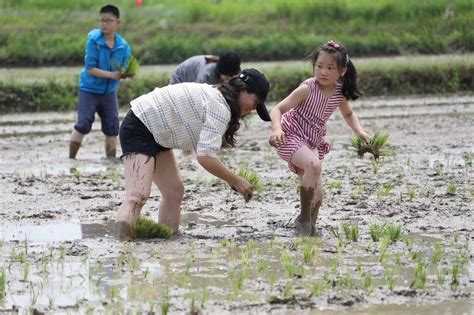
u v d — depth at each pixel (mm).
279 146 19797
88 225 21781
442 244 19688
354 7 68812
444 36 64062
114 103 33688
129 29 64562
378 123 41719
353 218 22297
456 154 32688
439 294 16078
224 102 19484
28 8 68250
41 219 22484
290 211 23281
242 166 30641
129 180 20094
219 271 17469
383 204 23812
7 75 51094
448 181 27000
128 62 32969
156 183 20969
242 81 19547
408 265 17938
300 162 20531
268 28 66312
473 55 59500
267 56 60938
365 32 66062
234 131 19734
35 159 33281
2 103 46906
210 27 65938
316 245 19422
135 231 20219
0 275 17031
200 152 19188
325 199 24578
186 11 67938
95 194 25734
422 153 32938
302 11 68438
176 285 16516
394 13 68125
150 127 19688
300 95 20469
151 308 15141
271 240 19797
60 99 47531
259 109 19859
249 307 15227
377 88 52156
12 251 19016
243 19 68000
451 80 52969
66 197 25328
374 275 17188
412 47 62594
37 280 16859
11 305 15375
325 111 20781
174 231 20953
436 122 41625
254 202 24469
